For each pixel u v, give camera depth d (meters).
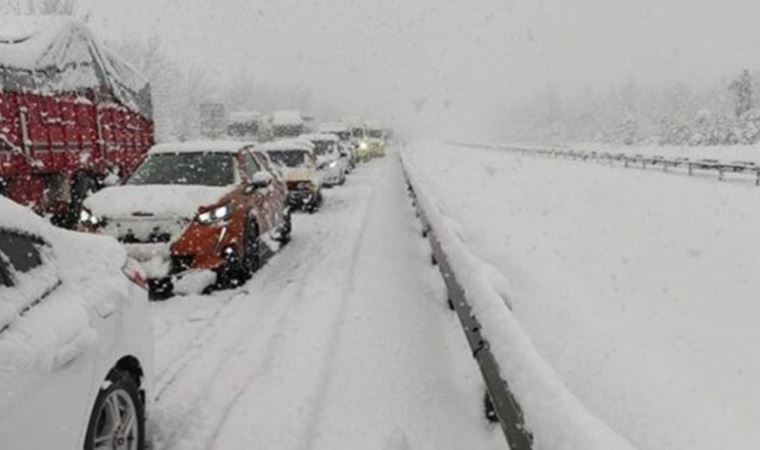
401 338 6.00
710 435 4.43
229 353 5.65
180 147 9.49
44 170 11.66
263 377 5.11
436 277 8.45
